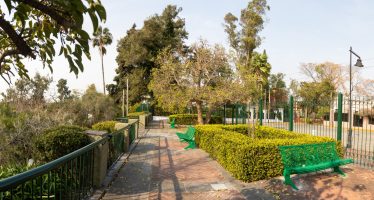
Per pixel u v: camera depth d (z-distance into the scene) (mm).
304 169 7203
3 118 9398
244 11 48125
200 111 25188
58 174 4270
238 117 21141
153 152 11836
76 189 4730
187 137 13852
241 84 20531
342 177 7727
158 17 46438
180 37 47625
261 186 7059
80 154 4688
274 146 7730
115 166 8492
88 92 27141
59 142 6457
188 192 6562
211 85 25062
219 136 9633
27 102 14734
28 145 8859
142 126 25797
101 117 26125
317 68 49625
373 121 16719
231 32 48594
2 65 2408
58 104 18078
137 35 44188
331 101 12219
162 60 25828
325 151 8156
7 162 8352
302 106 13828
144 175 7715
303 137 9992
